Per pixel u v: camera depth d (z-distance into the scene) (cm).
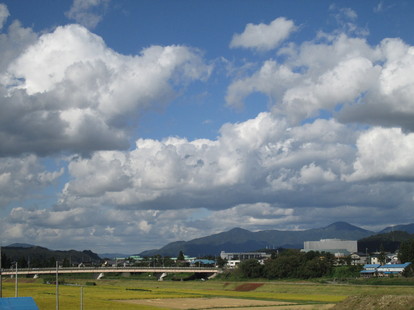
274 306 15262
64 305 14375
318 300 17362
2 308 9594
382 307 10912
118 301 17100
